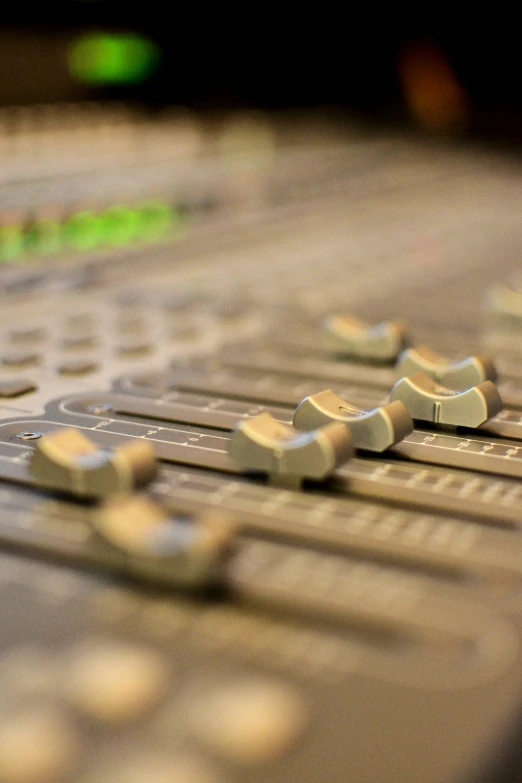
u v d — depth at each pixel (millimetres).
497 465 359
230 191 875
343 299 588
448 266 712
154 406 403
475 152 1490
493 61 1688
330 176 1083
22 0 1119
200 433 378
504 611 290
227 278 637
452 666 273
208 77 1438
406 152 1378
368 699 264
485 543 315
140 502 298
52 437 323
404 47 1682
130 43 1289
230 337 500
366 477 345
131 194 746
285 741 255
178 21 1348
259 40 1499
